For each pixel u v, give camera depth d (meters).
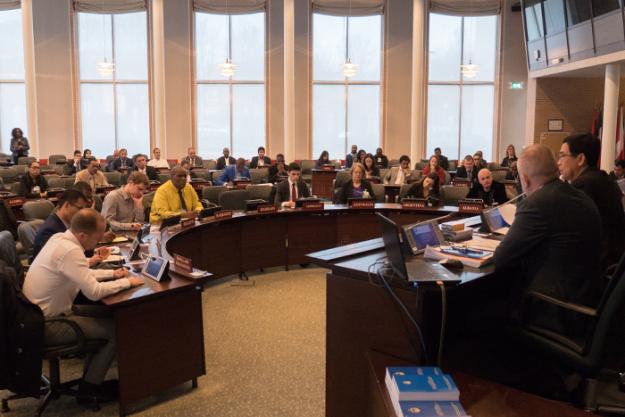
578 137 2.72
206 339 3.60
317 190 10.78
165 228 4.27
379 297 1.95
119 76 13.70
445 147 14.41
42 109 13.27
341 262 2.11
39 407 2.60
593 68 10.66
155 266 2.86
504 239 2.06
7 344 2.34
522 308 2.08
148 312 2.64
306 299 4.52
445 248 2.34
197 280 2.78
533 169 2.08
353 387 2.06
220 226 4.97
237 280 5.16
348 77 13.98
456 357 2.27
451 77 14.14
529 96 12.91
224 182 9.46
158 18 12.74
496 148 14.20
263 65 13.78
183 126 13.56
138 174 4.43
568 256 1.97
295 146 13.82
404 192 6.82
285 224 5.52
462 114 14.30
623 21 9.11
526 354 2.28
